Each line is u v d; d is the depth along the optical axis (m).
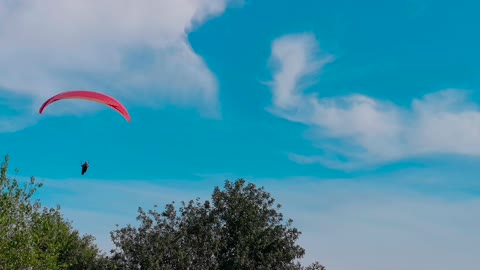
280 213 34.12
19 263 27.45
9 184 28.20
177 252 31.06
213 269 31.80
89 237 42.66
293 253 32.50
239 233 32.31
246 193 34.25
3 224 27.25
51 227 31.08
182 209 33.72
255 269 32.16
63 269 34.53
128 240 32.03
